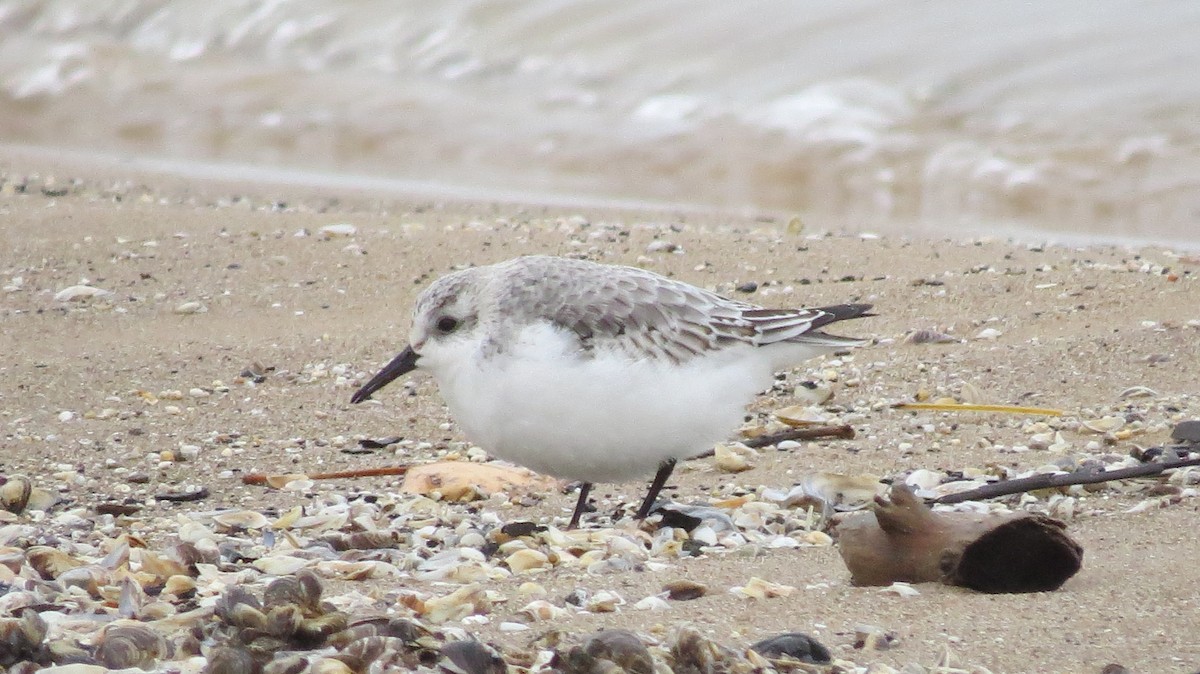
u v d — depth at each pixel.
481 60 28.23
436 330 9.20
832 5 27.84
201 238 17.50
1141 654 6.73
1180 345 13.51
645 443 9.08
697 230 18.69
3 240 17.16
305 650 6.39
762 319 9.59
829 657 6.74
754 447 11.53
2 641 6.21
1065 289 15.56
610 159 24.19
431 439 11.88
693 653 6.46
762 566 8.50
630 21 28.33
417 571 8.59
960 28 26.62
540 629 7.28
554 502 10.40
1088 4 26.83
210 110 27.11
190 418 12.29
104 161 23.58
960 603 7.53
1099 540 8.63
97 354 13.84
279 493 10.59
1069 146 23.20
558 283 9.05
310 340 14.28
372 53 29.12
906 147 23.69
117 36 30.66
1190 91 24.19
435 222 18.83
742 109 25.45
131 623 6.88
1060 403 12.26
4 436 11.73
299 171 23.36
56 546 8.91
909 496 8.00
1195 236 19.77
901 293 15.59
